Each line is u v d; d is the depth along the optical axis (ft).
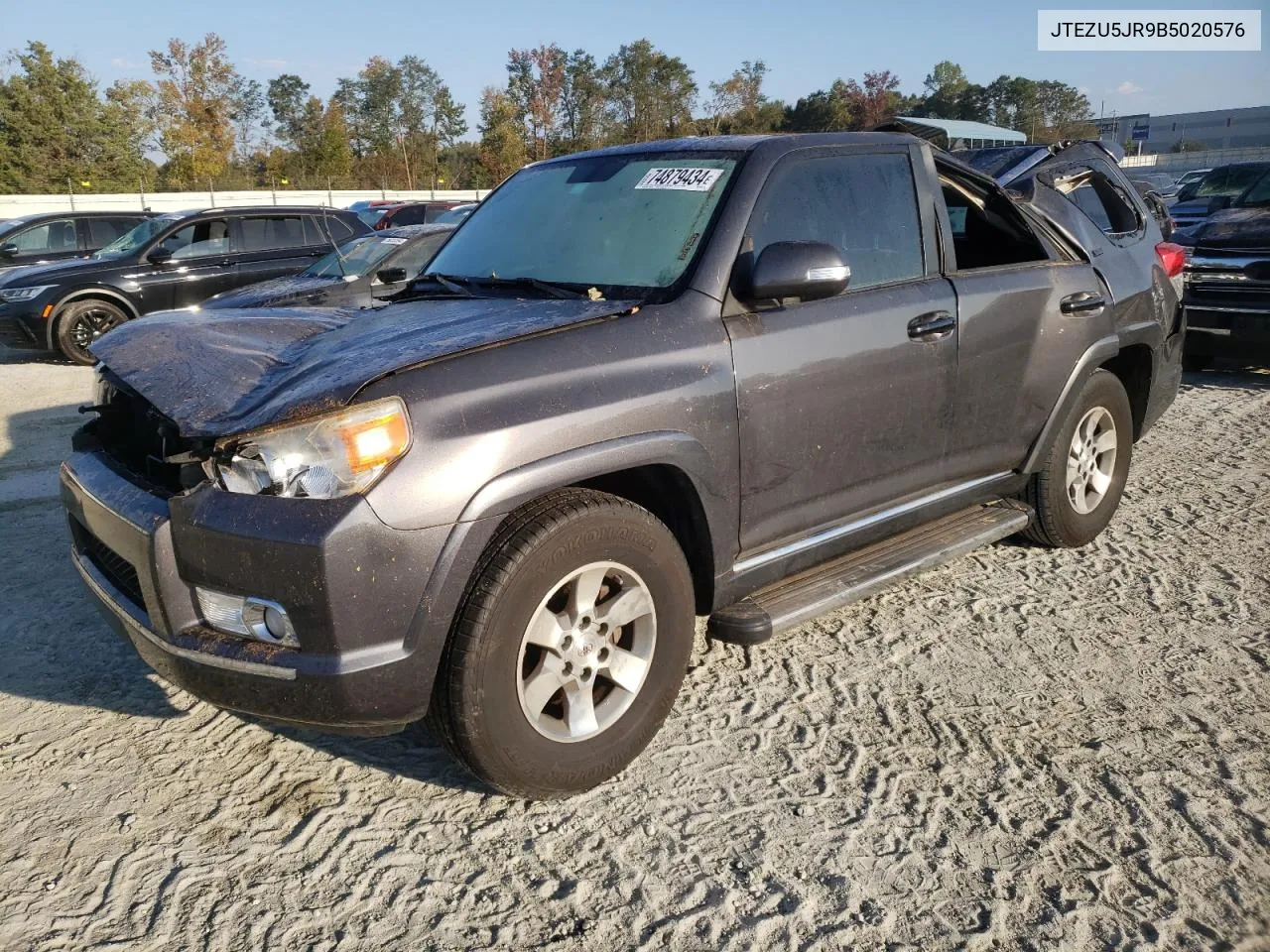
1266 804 8.95
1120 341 14.58
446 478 7.87
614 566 8.91
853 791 9.25
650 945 7.43
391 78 239.30
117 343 10.27
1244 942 7.36
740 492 9.92
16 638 12.62
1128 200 16.69
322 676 7.70
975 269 12.60
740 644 9.95
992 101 267.59
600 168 12.16
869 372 10.89
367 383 7.89
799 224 10.77
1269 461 19.92
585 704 9.05
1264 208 28.86
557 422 8.41
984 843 8.50
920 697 10.92
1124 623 12.69
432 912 7.79
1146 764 9.60
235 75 181.98
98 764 9.86
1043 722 10.38
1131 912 7.67
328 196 143.54
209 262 38.29
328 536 7.50
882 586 11.29
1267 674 11.30
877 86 226.58
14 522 17.34
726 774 9.55
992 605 13.30
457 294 11.34
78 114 187.93
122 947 7.43
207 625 8.28
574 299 10.05
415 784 9.51
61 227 47.26
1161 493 18.02
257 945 7.46
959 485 12.78
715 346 9.60
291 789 9.43
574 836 8.70
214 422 8.04
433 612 7.91
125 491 8.86
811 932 7.53
